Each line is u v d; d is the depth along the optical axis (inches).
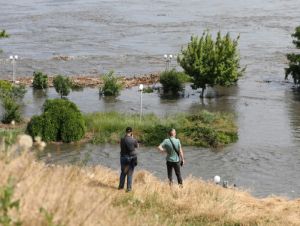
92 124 1835.6
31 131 1699.1
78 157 1507.1
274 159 1529.3
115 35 3949.3
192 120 1936.5
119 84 2501.2
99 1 5625.0
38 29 4175.7
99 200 351.6
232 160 1513.3
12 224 251.9
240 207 759.1
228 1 5497.1
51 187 317.7
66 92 2439.7
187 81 2583.7
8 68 3038.9
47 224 270.7
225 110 2215.8
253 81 2805.1
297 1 5423.2
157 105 2304.4
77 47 3592.5
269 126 1945.1
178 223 630.5
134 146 805.2
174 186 829.8
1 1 5703.7
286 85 2721.5
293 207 810.8
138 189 789.2
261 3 5339.6
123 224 387.9
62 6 5285.4
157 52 3420.3
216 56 2438.5
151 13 4859.7
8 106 1934.1
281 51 3435.0
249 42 3681.1
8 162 284.8
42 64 3137.3
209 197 786.8
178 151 867.4
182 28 4151.1
